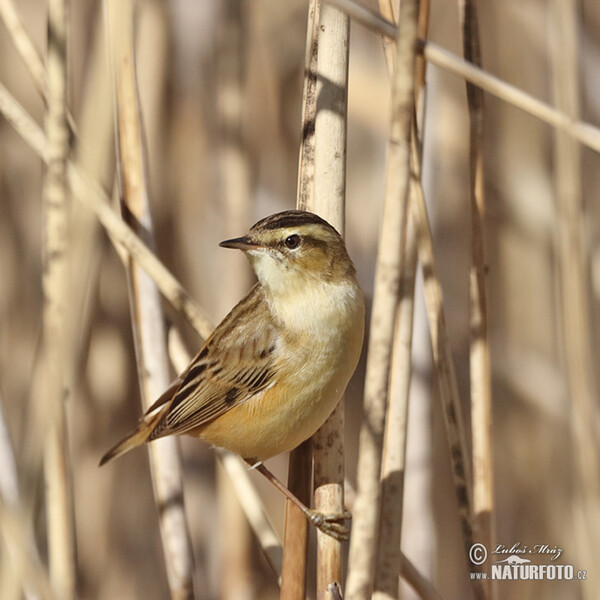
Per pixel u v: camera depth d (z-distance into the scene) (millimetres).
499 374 10914
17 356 10477
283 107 11164
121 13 7391
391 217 5207
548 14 10742
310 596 10406
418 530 8727
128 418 10547
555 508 9797
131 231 7156
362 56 11297
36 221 10781
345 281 7148
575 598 9336
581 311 5840
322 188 6785
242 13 9820
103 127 6500
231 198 9781
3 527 6043
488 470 7434
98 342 10250
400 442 6594
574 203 5773
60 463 6844
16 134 10594
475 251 7410
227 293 9867
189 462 10812
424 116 6812
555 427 10125
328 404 6926
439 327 6953
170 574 7566
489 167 11078
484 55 11250
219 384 7348
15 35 7184
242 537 9328
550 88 10820
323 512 6559
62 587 6785
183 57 10453
